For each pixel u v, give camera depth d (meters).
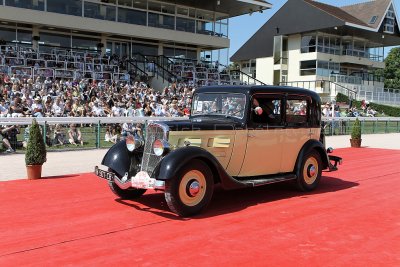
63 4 26.97
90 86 20.80
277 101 7.30
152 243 4.96
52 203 6.76
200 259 4.50
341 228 5.64
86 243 4.94
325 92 45.03
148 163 6.30
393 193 7.83
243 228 5.59
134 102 18.94
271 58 52.44
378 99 47.03
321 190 8.07
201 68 31.33
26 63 22.27
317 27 46.00
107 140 14.74
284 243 5.04
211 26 34.59
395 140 19.48
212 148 6.55
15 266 4.25
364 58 50.53
